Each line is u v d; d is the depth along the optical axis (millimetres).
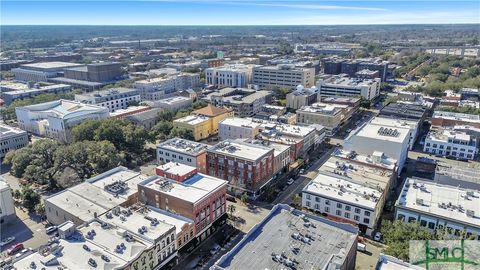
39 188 148125
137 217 104750
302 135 177250
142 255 86750
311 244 88125
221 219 122312
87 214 108562
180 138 176500
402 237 93250
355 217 115312
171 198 112250
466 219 102438
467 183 126312
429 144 183125
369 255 105062
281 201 138750
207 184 122125
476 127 195125
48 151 157250
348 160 143875
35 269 78750
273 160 149875
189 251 108750
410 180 127312
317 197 121250
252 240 89688
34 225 121438
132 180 132750
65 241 89875
